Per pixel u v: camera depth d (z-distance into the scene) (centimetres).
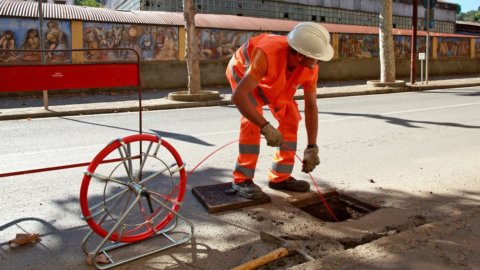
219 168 534
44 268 293
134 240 320
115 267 292
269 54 322
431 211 383
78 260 303
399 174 499
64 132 787
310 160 373
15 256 309
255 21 1994
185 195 430
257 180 474
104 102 1222
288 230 345
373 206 400
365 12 3406
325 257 281
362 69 2222
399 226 351
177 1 2519
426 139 692
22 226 360
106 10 1689
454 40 2577
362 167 530
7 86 331
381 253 284
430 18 1684
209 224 359
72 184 470
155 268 290
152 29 1638
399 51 2373
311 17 3095
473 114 958
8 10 1414
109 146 304
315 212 425
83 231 351
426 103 1187
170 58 1686
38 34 1441
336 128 794
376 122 859
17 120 953
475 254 280
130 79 376
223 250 315
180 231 346
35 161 571
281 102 373
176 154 342
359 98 1374
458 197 420
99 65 363
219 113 1048
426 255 280
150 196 322
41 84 344
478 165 532
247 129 401
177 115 1020
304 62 330
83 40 1522
